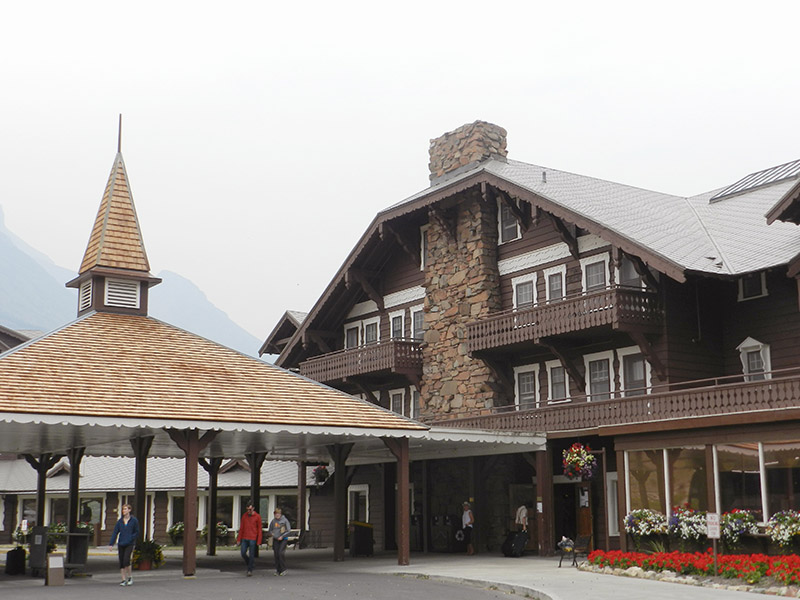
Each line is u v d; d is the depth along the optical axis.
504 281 32.59
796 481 19.58
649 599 15.45
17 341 41.88
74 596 16.75
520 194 29.97
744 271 25.05
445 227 33.94
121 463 44.69
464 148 36.00
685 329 27.16
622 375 28.22
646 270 26.84
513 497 30.42
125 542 19.20
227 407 21.23
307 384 23.97
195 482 21.09
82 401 19.33
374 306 38.56
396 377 37.28
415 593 17.52
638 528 22.41
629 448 23.28
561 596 15.98
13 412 18.11
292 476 44.66
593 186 34.75
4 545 43.03
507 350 31.33
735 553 20.55
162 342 23.41
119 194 25.58
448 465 33.00
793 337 25.69
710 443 21.25
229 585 19.00
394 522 35.66
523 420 28.66
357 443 28.05
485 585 19.03
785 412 19.67
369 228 36.19
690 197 37.03
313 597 16.75
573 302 27.64
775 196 31.66
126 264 24.48
